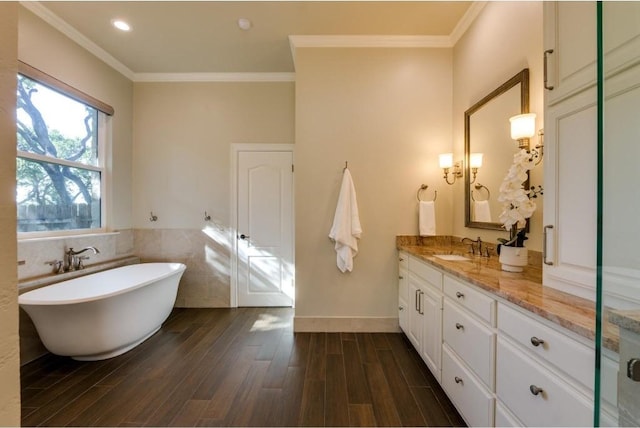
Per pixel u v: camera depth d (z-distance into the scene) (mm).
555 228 1141
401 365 2107
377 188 2756
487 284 1261
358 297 2752
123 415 1587
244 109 3471
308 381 1903
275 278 3492
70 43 2604
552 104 1147
